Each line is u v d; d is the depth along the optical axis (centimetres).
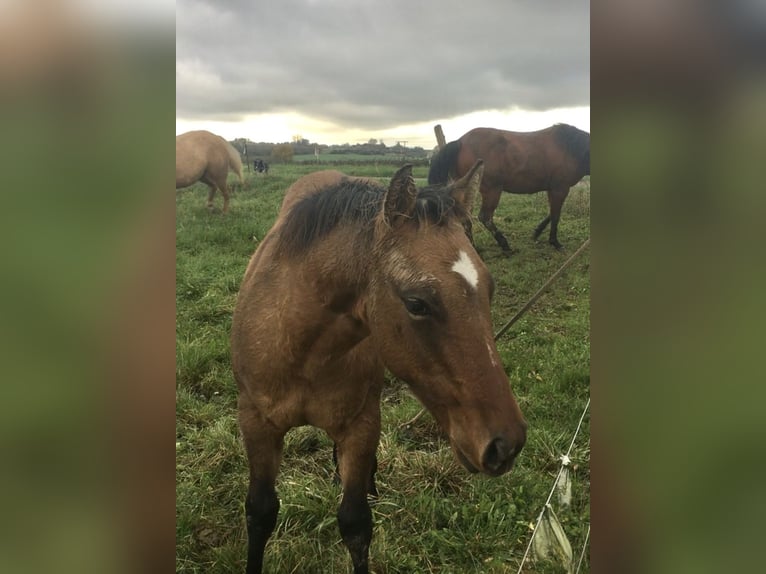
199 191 1174
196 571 242
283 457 324
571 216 1020
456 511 276
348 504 215
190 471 302
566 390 397
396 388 408
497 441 152
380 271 171
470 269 162
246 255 695
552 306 584
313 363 202
